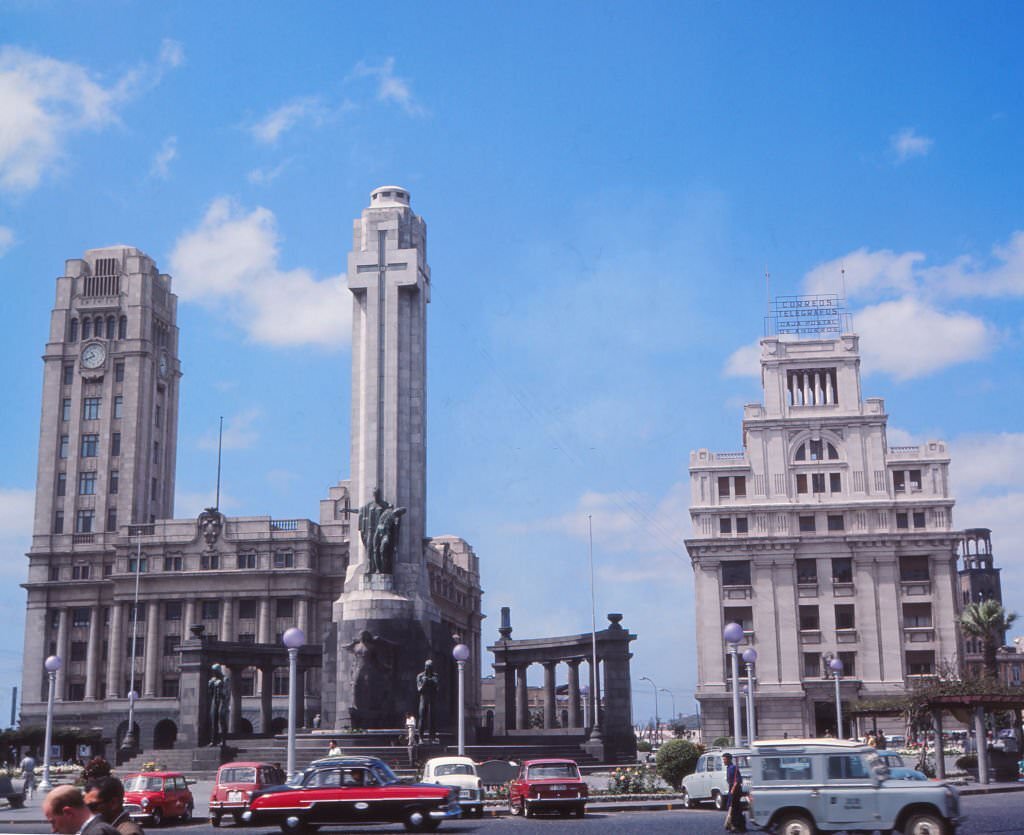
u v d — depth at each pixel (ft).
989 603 335.26
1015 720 255.70
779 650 386.73
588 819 143.54
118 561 483.92
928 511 392.47
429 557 515.50
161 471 537.65
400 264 277.03
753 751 105.81
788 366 412.36
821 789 103.04
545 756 243.19
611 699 266.36
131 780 149.69
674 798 171.42
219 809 146.00
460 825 135.03
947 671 279.08
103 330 530.27
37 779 263.90
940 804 100.48
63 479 516.73
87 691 481.05
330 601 476.13
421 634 255.29
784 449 405.18
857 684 379.55
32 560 502.38
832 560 394.11
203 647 269.85
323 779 122.01
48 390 524.93
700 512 402.72
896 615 385.09
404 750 222.48
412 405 273.95
